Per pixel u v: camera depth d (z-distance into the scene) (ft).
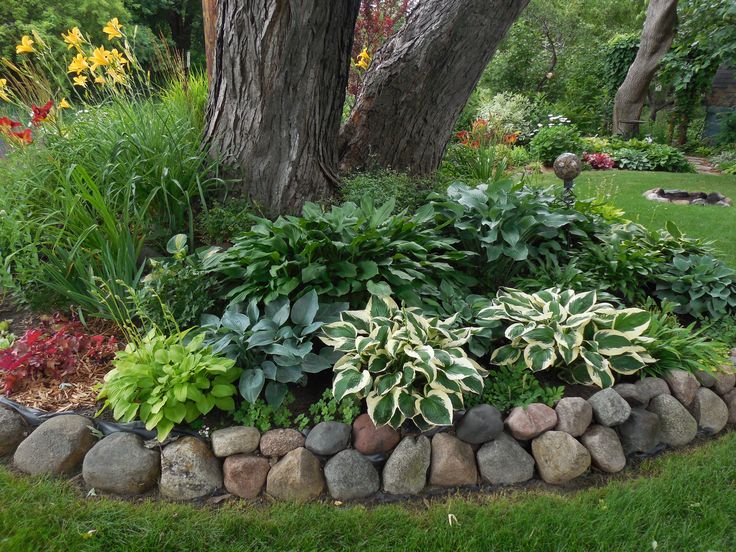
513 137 25.80
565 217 11.41
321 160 13.16
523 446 7.84
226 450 7.25
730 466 7.97
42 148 11.81
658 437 8.27
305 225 9.37
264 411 7.73
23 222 9.91
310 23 11.35
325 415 7.64
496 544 6.59
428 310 9.48
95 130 12.45
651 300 11.10
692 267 12.19
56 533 6.51
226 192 12.12
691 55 45.73
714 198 24.84
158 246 11.45
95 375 8.64
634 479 7.79
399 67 14.15
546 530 6.81
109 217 9.70
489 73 57.72
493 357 8.80
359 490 7.30
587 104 55.77
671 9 43.32
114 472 7.09
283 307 8.45
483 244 11.00
